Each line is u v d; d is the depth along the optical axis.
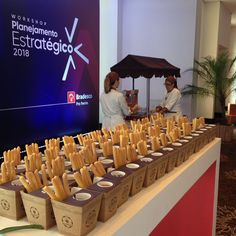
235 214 3.13
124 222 0.99
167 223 1.70
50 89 4.12
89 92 4.96
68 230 0.90
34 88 3.86
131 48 7.80
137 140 1.56
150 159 1.34
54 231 0.93
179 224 1.89
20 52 3.61
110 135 1.80
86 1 4.71
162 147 1.57
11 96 3.54
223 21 9.08
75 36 4.54
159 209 1.27
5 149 3.50
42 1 3.88
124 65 4.15
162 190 1.28
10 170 1.12
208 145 2.11
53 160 1.16
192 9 7.22
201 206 2.25
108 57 7.66
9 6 3.42
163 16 7.46
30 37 3.74
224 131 6.90
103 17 7.56
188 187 1.63
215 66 7.32
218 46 8.66
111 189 0.99
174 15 7.38
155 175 1.35
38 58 3.89
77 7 4.52
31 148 1.42
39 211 0.93
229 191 3.80
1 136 3.44
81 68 4.72
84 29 4.72
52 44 4.10
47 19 3.98
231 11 9.86
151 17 7.55
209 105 8.54
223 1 8.40
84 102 4.85
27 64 3.73
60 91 4.32
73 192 0.99
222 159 5.35
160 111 4.14
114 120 3.49
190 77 7.45
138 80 7.72
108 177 1.11
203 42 8.60
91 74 4.97
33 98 3.86
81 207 0.86
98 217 0.99
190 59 7.39
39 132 3.99
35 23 3.80
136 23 7.68
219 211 3.20
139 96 7.79
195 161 1.71
